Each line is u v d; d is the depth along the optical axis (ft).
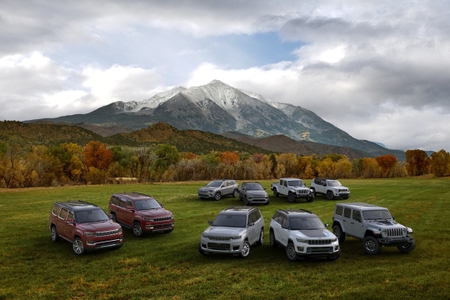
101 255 48.08
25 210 84.89
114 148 243.60
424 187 163.84
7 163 172.24
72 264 43.91
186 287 35.88
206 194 107.34
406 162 353.10
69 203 55.83
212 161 271.49
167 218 60.54
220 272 40.63
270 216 81.15
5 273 40.32
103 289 35.47
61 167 209.26
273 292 34.45
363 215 51.42
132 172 242.17
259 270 41.45
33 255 47.80
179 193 126.72
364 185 180.86
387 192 137.08
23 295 33.86
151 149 258.78
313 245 43.42
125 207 63.36
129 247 52.44
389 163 334.44
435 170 312.09
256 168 281.33
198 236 60.23
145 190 135.23
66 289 35.53
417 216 79.66
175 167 252.83
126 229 66.33
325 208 92.99
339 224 56.80
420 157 345.10
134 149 251.39
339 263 44.45
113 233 49.06
